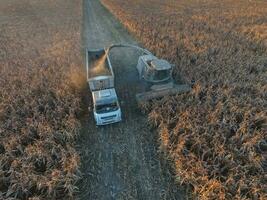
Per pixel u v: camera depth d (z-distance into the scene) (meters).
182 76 25.06
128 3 58.84
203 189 14.52
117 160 17.70
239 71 24.67
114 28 42.28
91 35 39.69
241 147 16.70
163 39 34.47
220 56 27.94
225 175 15.74
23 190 14.80
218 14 45.38
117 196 15.41
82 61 29.78
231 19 42.22
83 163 17.53
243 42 32.03
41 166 16.75
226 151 16.64
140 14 47.44
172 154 16.83
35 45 34.91
